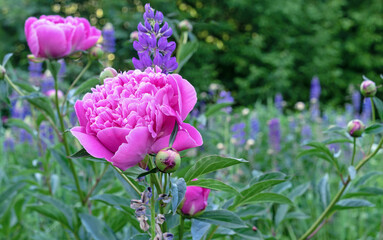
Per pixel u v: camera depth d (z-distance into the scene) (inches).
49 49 38.9
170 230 33.6
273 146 76.1
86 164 46.5
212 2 255.3
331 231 61.5
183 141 27.2
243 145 74.1
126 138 25.6
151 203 28.5
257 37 254.2
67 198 60.7
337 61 267.4
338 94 268.5
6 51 213.2
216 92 88.7
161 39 30.6
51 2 223.0
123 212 36.3
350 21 280.2
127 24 193.2
